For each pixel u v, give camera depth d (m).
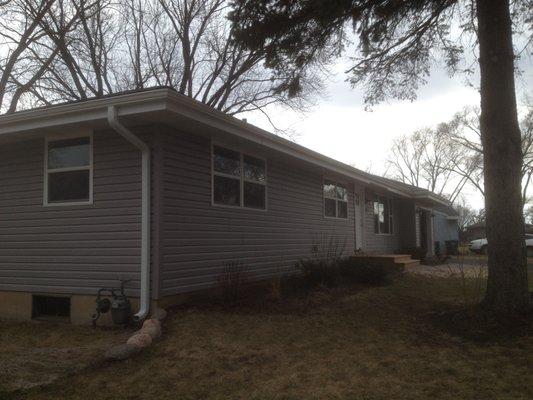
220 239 9.05
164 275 7.55
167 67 23.67
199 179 8.52
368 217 17.72
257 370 5.33
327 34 8.67
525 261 7.12
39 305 8.59
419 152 55.25
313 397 4.57
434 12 8.73
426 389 4.67
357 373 5.16
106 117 7.21
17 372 5.38
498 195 7.22
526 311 6.87
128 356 5.74
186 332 6.57
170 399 4.70
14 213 8.79
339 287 10.51
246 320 7.29
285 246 11.59
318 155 12.05
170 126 7.86
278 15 8.33
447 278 12.78
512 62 7.39
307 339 6.43
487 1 7.46
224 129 8.28
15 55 16.98
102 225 7.91
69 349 6.26
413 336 6.51
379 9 8.38
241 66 22.14
